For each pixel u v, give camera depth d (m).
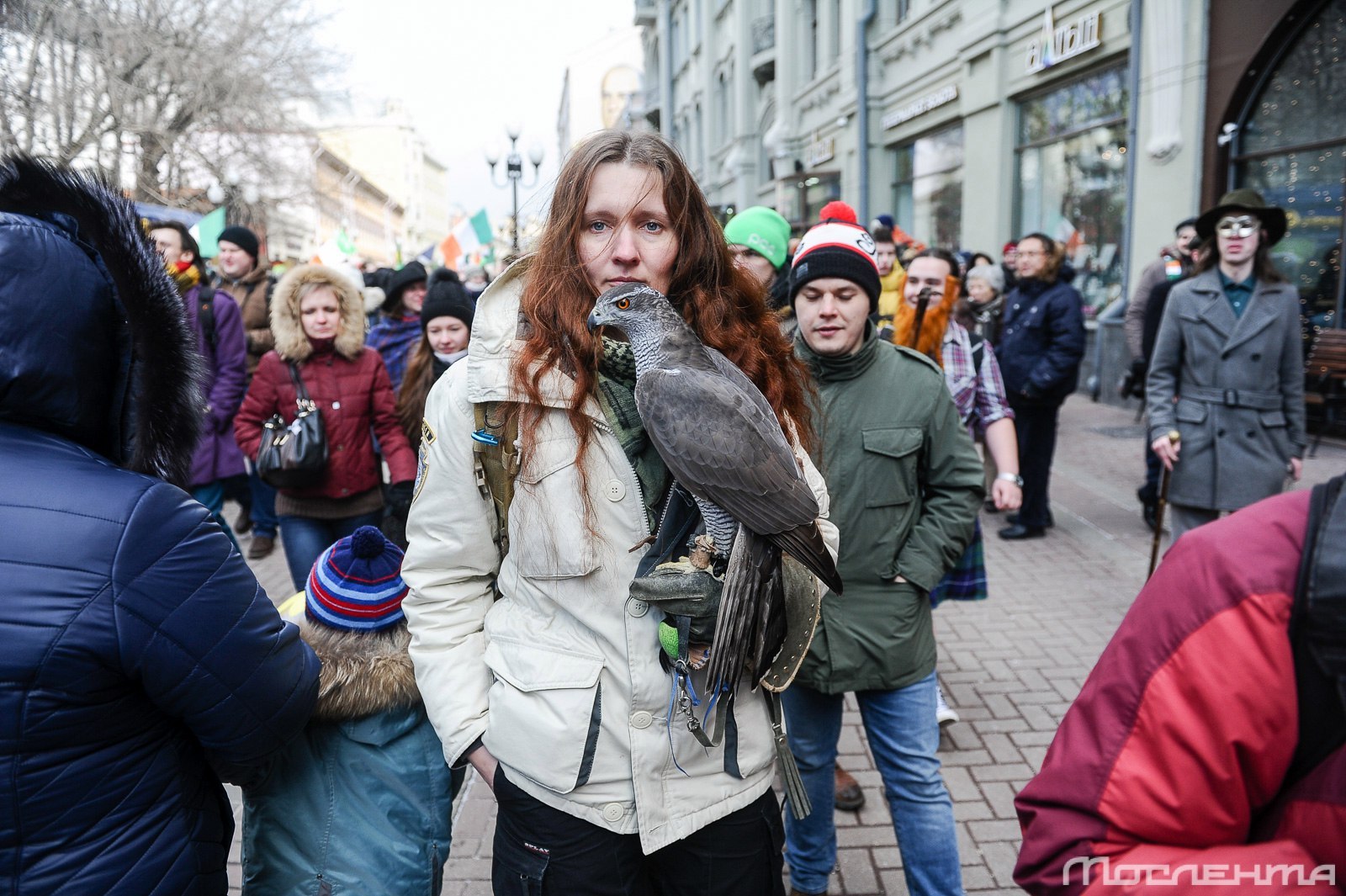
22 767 1.27
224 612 1.43
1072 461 8.64
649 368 1.53
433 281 4.36
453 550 1.70
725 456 1.45
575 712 1.56
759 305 1.87
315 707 1.69
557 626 1.62
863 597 2.41
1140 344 7.47
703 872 1.68
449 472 1.67
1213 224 4.16
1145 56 10.27
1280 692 0.97
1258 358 3.99
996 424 3.74
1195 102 9.74
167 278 1.57
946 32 14.43
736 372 1.62
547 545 1.58
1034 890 1.12
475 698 1.70
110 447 1.54
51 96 18.00
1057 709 3.97
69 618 1.26
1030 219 13.01
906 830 2.43
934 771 2.44
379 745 1.84
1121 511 7.02
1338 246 8.60
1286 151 9.02
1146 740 1.04
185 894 1.46
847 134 18.20
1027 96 12.79
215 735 1.47
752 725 1.70
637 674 1.58
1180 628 1.03
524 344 1.58
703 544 1.55
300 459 4.11
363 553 1.91
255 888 1.85
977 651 4.59
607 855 1.60
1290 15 8.66
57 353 1.35
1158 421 4.23
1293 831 0.98
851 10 17.81
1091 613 5.05
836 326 2.44
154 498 1.38
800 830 2.67
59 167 1.44
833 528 1.89
